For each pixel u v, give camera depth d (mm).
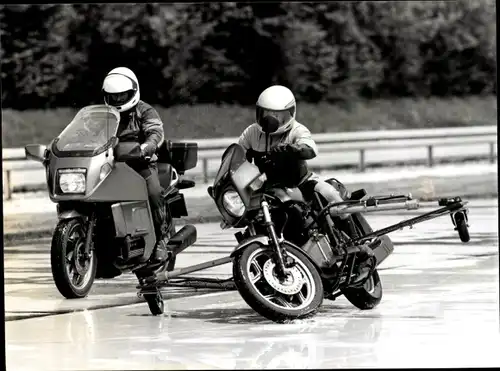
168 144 14789
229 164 12281
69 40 60156
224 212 12258
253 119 62031
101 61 60688
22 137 56219
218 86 62719
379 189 32219
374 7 67375
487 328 11953
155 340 11344
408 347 10789
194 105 61938
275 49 64250
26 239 23062
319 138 42531
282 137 12742
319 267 12273
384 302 13953
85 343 11266
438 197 30250
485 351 10609
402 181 35219
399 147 42125
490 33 69438
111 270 14484
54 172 14062
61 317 13055
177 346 10961
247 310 13438
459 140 44531
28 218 26875
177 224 24906
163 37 61469
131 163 14078
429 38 68750
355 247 12352
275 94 12523
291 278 12031
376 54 67375
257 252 12008
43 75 59594
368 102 66500
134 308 13727
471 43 69188
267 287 12102
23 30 59406
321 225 12367
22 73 59188
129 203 13703
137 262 13797
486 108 68375
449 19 68812
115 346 11055
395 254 19312
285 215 12344
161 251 13898
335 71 65812
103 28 60562
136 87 14461
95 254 14461
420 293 14750
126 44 60938
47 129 57281
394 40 68000
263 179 12164
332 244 12438
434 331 11742
